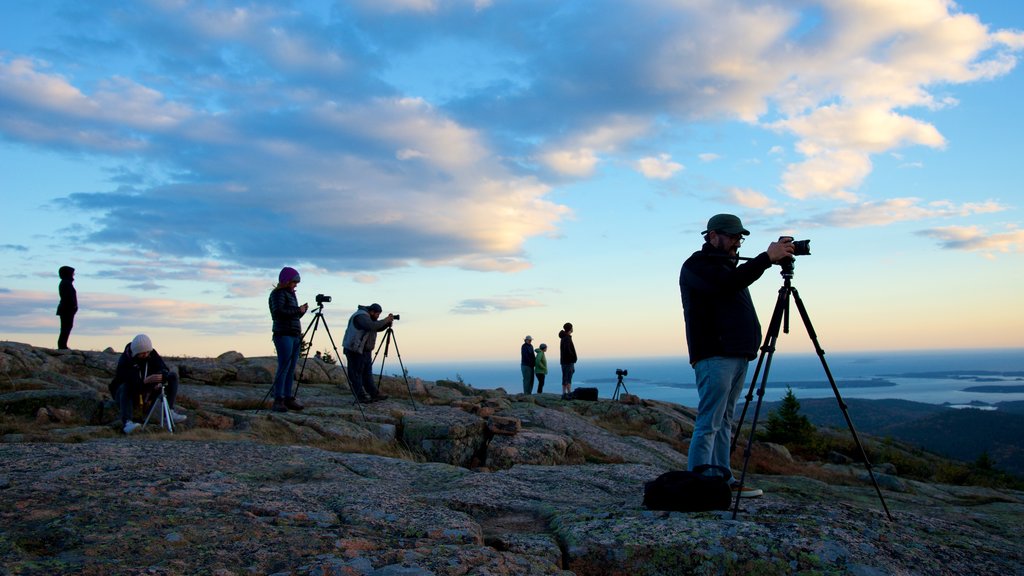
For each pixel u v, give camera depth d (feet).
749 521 15.92
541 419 53.62
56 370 51.29
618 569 14.21
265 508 14.84
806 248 16.90
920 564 14.34
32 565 10.50
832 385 17.88
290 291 42.52
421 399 58.18
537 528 17.17
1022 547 16.74
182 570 10.85
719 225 18.94
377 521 14.71
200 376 56.90
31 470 17.67
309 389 57.62
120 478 16.90
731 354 18.51
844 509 17.76
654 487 17.54
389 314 50.24
